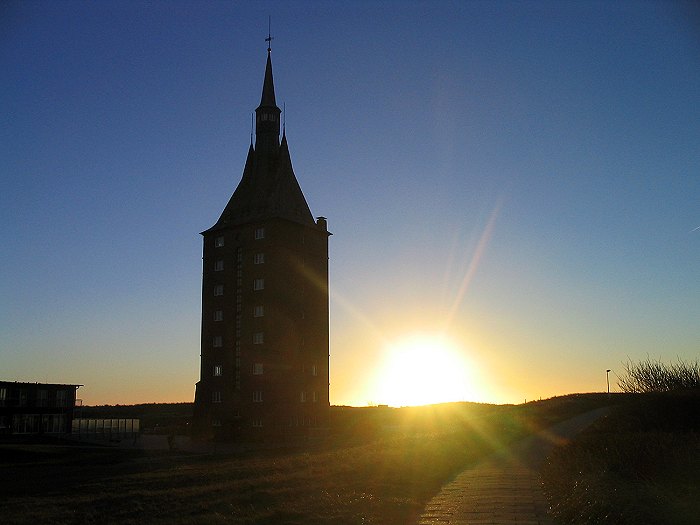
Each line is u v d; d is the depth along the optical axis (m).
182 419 118.50
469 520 19.41
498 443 45.84
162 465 50.41
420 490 25.39
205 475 35.06
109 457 60.28
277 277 87.62
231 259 91.69
